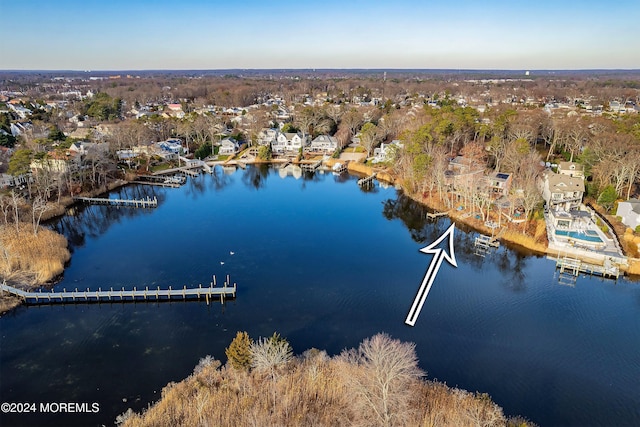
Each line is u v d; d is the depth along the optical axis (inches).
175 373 1508.4
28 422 1288.1
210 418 1241.4
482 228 2822.3
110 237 2746.1
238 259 2417.6
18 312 1884.8
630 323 1830.7
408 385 1362.0
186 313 1883.6
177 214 3216.0
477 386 1456.7
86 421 1294.3
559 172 3432.6
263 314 1878.7
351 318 1852.9
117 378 1482.5
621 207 2778.1
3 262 2146.9
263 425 1210.0
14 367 1536.7
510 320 1845.5
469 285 2146.9
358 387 1219.9
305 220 3083.2
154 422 1223.5
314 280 2180.1
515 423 1254.9
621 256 2304.4
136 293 1964.8
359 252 2539.4
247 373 1432.1
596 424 1299.2
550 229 2689.5
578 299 2015.3
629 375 1518.2
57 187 3435.0
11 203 2682.1
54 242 2449.6
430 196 3422.7
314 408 1291.8
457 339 1712.6
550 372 1530.5
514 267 2347.4
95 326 1787.6
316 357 1526.8
